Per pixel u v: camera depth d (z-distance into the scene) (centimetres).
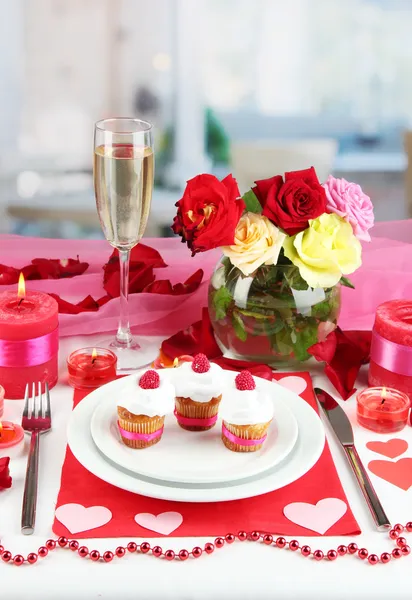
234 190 116
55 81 358
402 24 360
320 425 110
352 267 119
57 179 366
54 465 108
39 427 113
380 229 165
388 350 120
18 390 120
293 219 117
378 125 376
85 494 104
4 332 117
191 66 362
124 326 132
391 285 140
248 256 117
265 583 95
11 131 361
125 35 355
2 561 96
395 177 380
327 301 123
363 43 364
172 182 372
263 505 103
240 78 367
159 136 369
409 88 368
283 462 105
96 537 99
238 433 106
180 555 96
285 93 371
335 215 120
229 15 357
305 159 262
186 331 132
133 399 105
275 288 121
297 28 360
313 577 95
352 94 371
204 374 110
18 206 367
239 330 124
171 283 146
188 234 117
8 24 348
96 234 372
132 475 103
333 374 124
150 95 364
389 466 110
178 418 111
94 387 122
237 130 372
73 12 350
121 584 95
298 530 100
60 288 143
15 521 100
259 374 122
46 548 97
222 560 97
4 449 110
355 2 357
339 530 100
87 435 108
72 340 135
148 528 100
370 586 95
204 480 100
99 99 362
